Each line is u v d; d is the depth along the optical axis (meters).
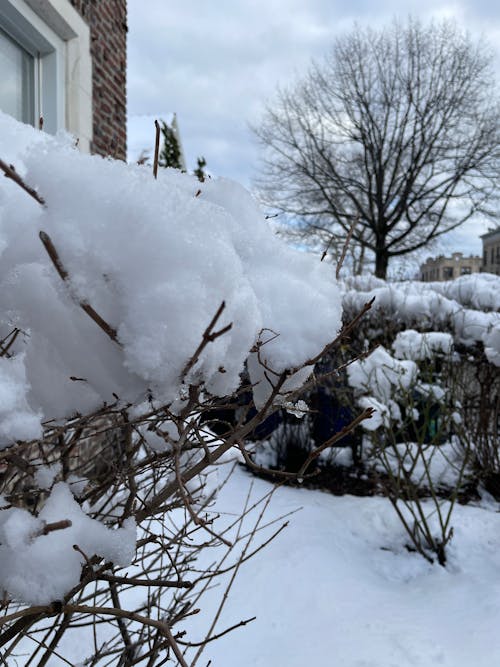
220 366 0.92
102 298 0.82
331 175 23.27
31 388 0.97
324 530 3.70
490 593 2.90
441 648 2.40
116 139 5.65
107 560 0.95
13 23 4.00
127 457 1.23
